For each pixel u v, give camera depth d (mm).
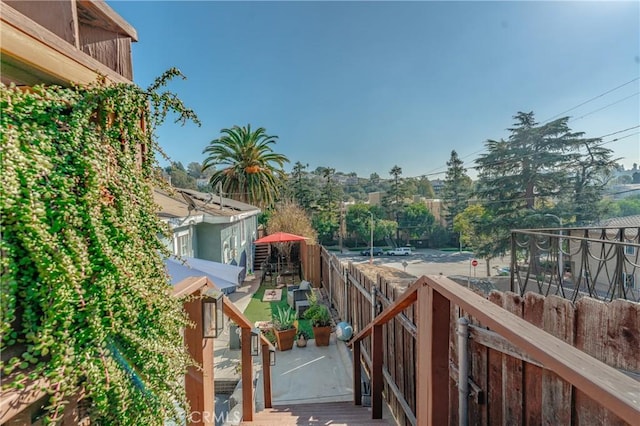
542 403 1590
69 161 1124
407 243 34969
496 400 1922
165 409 1465
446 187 34531
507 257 24719
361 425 3049
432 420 1574
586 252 3141
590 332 1544
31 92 1080
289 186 33469
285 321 6090
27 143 991
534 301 1877
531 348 894
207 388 2223
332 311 7965
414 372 2867
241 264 12648
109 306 1178
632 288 2814
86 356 1090
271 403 3971
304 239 11148
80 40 1644
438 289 1496
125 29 1749
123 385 1211
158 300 1498
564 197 18766
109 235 1245
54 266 1007
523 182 19688
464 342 2146
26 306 962
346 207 36125
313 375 4961
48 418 977
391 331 3648
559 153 18562
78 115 1172
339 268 7480
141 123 1523
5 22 973
